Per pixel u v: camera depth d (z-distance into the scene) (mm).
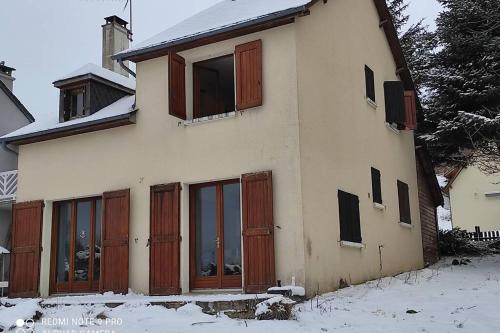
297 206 10859
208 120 12336
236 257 11766
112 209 13336
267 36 11891
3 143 15188
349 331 7992
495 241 23453
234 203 12008
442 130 17641
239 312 9383
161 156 12922
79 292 13953
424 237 18469
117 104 15664
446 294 10977
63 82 15562
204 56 12797
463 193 34656
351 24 14742
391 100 16625
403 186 17094
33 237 14438
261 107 11688
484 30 18016
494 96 17375
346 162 13219
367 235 13789
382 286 12359
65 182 14336
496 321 8430
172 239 12219
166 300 10297
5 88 21328
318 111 12164
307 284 10570
